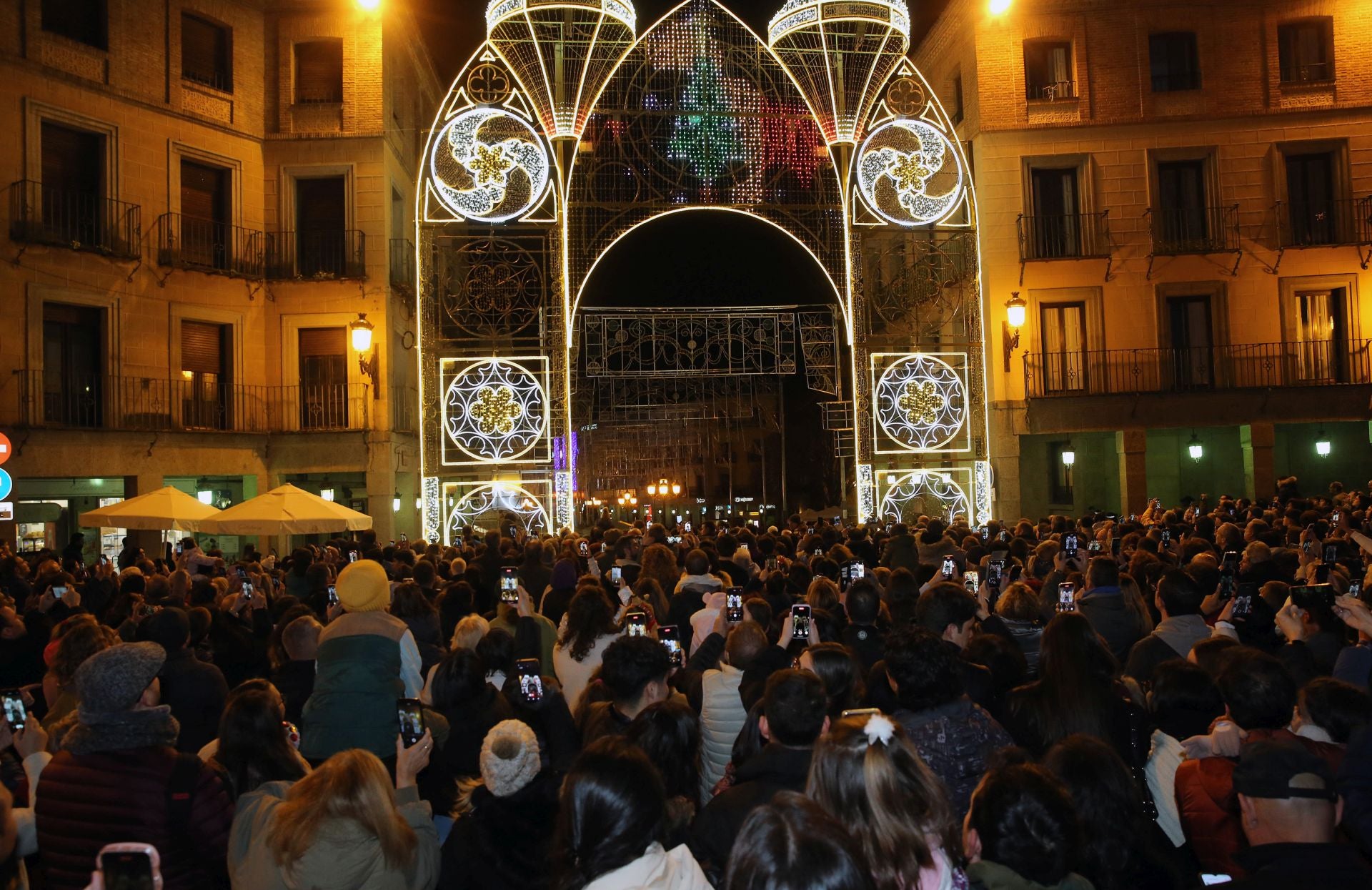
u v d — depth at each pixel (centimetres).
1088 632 495
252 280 2195
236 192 2188
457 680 526
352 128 2231
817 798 311
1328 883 316
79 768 395
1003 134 2358
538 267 2050
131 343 2019
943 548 1102
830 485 3706
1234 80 2392
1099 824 365
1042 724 489
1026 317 2331
